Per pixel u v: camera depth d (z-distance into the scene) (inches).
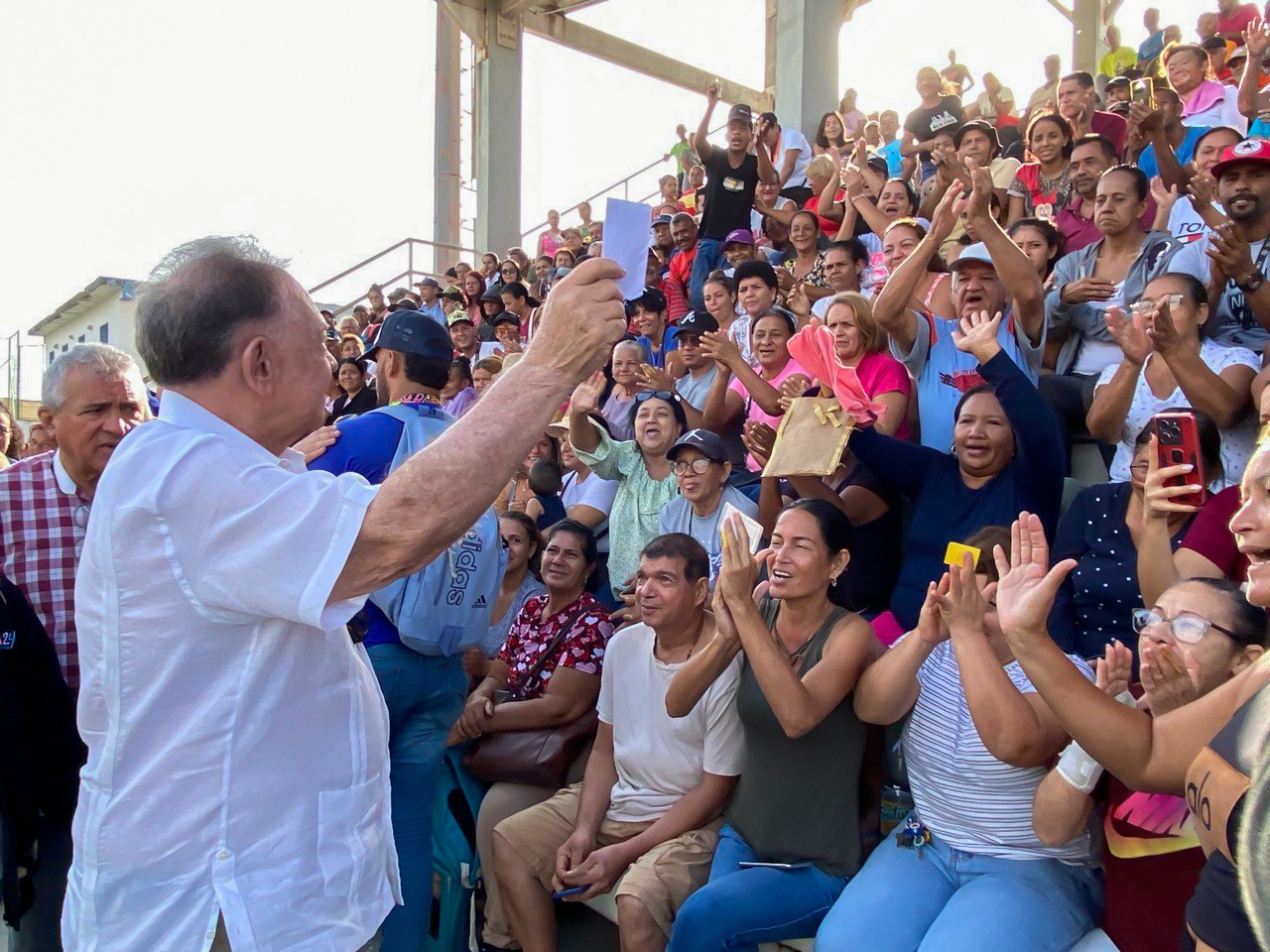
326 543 50.4
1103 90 391.2
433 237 628.7
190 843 52.1
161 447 53.4
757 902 102.3
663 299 267.7
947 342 166.9
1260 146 152.6
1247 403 129.5
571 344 54.9
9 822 93.2
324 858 55.4
